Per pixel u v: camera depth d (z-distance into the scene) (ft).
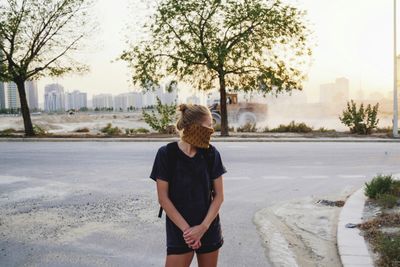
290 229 22.21
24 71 86.89
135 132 102.06
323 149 61.00
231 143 71.72
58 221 24.21
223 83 83.30
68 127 165.48
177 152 10.11
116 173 40.73
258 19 81.71
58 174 40.37
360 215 23.41
